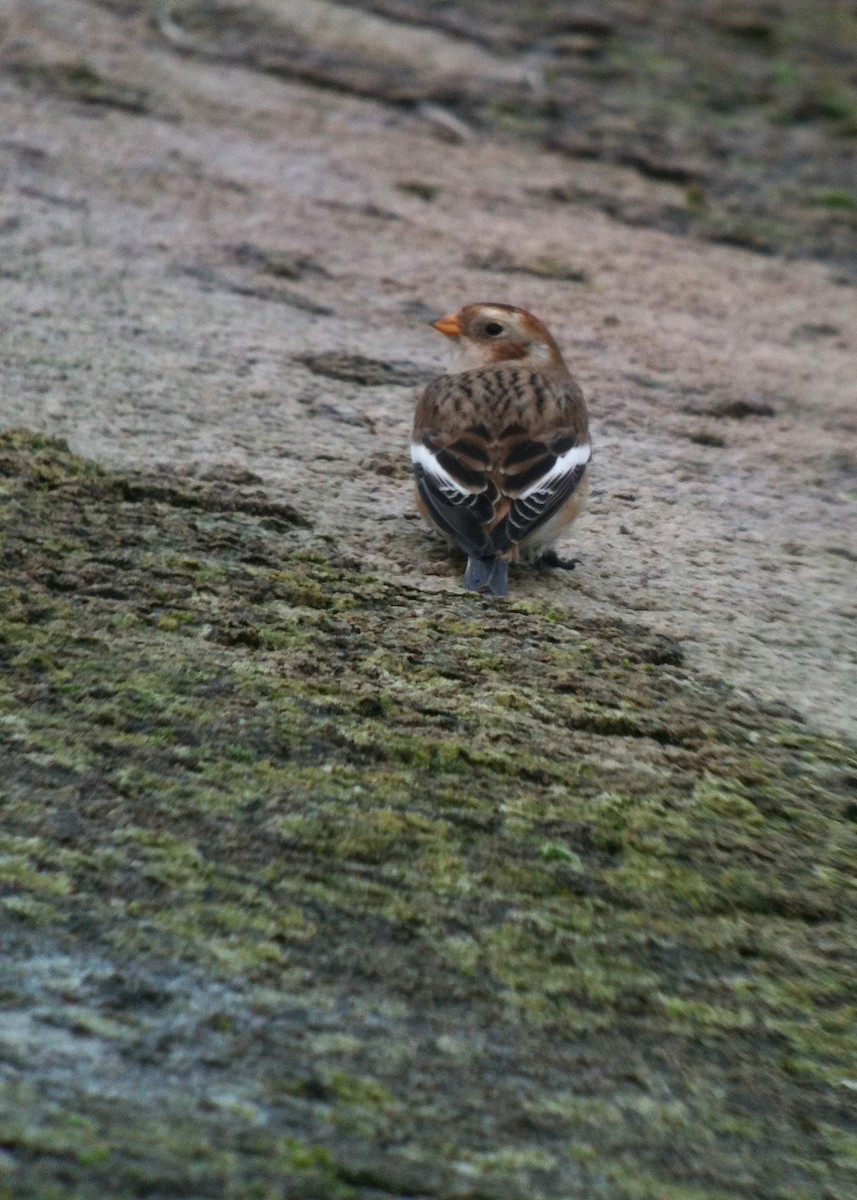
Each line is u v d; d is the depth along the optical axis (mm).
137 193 18891
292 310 16562
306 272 17641
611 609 11562
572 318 17875
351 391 14867
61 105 21125
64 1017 6727
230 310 16188
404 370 15516
